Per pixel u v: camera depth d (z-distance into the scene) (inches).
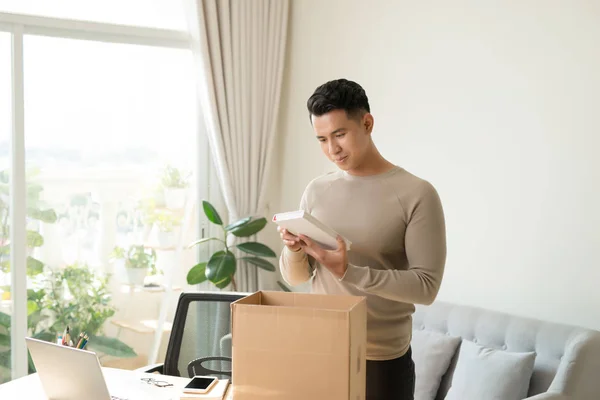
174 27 180.2
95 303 173.9
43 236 167.3
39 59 165.5
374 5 159.2
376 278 75.1
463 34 139.7
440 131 145.3
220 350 110.3
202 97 178.2
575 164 121.1
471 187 139.6
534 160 127.9
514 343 121.3
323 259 74.8
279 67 184.1
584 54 119.2
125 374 96.0
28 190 165.5
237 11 178.2
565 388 108.3
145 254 179.8
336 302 70.2
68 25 166.6
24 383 93.4
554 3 123.6
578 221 120.9
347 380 61.6
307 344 62.4
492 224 135.9
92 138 172.4
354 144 80.0
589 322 119.6
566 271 123.1
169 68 180.5
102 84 172.9
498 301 135.2
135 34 174.4
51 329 168.9
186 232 184.9
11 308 164.6
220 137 178.4
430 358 129.6
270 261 191.3
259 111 183.8
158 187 180.9
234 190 182.7
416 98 150.2
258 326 63.6
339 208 83.8
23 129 163.3
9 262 164.2
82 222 171.8
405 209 80.4
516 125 130.7
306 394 62.6
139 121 177.8
